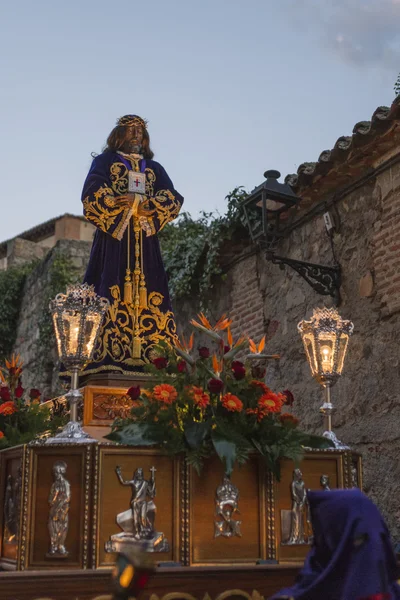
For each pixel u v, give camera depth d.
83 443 3.90
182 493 4.00
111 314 5.22
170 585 3.61
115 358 5.15
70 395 4.12
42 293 13.81
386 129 6.49
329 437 4.48
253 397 4.27
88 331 4.22
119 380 4.94
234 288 9.02
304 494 4.21
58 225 24.39
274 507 4.13
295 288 8.01
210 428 4.04
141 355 5.23
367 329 6.87
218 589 3.69
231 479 4.10
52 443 3.94
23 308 14.91
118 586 2.33
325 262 7.55
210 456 4.07
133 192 5.35
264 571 3.78
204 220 10.45
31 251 18.08
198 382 4.29
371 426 6.65
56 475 3.88
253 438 4.14
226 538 4.02
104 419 4.67
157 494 3.97
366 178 7.05
